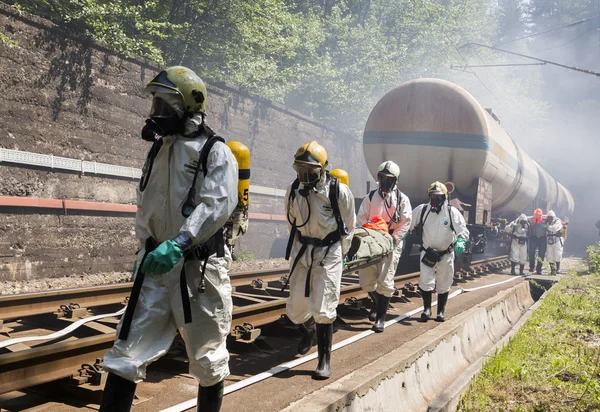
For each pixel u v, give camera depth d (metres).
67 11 12.93
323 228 5.17
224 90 16.80
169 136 2.98
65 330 5.32
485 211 14.43
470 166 12.93
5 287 9.49
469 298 11.25
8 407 3.92
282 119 19.97
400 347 6.02
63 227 11.44
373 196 7.60
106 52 12.37
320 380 5.05
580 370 6.45
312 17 25.00
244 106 17.78
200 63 18.23
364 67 26.47
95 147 12.23
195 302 2.98
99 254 12.30
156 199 2.99
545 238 18.88
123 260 12.97
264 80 19.42
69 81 11.55
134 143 13.27
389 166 7.45
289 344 6.43
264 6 18.77
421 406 5.57
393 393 5.19
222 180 2.91
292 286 5.36
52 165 11.20
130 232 13.13
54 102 11.27
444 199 8.26
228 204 2.92
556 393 5.67
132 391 2.86
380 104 13.34
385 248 6.93
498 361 6.45
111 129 12.62
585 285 14.52
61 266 11.39
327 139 23.45
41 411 3.85
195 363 3.10
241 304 7.55
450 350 7.01
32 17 10.70
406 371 5.55
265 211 19.14
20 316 5.85
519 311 12.12
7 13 10.29
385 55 27.14
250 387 4.73
